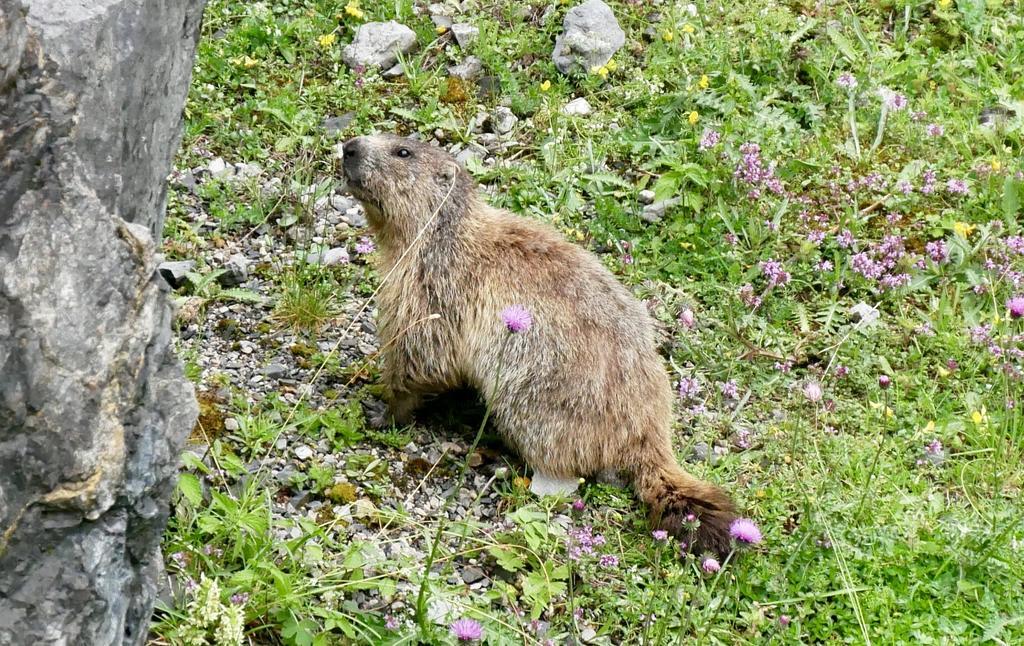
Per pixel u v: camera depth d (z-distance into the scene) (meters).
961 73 8.84
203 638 4.43
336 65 8.38
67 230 3.35
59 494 3.32
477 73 8.50
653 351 6.05
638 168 7.92
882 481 5.92
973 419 6.25
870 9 9.31
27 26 3.34
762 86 8.48
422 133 8.04
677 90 8.38
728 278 7.20
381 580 4.93
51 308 3.29
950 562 5.47
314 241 7.17
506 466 5.98
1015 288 7.08
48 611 3.37
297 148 7.79
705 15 9.03
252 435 5.65
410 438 6.04
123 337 3.45
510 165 7.83
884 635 5.16
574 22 8.62
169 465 3.81
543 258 6.09
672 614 5.15
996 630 5.18
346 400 6.17
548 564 5.23
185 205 7.26
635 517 5.65
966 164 8.02
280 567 4.93
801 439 6.17
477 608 5.00
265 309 6.66
